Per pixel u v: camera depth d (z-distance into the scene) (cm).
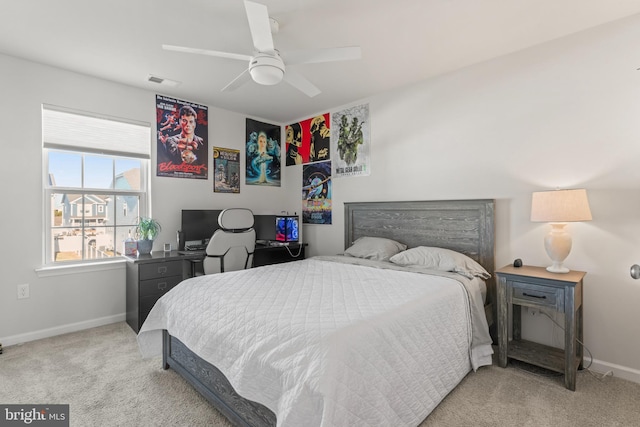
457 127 298
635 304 214
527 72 257
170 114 360
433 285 214
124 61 277
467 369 211
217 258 306
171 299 213
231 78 312
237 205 423
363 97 370
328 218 418
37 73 280
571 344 199
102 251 322
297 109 412
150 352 226
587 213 212
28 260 277
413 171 331
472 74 288
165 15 212
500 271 232
